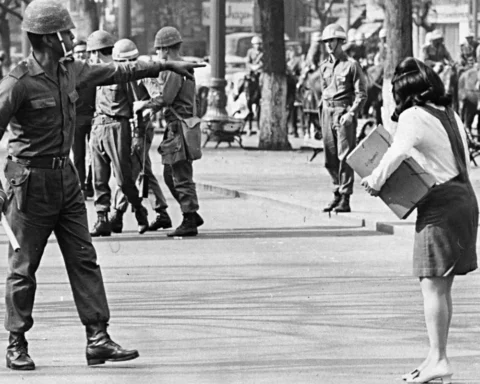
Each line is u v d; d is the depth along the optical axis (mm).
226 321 17578
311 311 18328
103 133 26156
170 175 27047
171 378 14312
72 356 15438
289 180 38469
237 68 85562
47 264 22828
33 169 14500
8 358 14773
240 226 28578
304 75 60844
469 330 17000
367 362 15141
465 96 52125
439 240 13945
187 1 103875
